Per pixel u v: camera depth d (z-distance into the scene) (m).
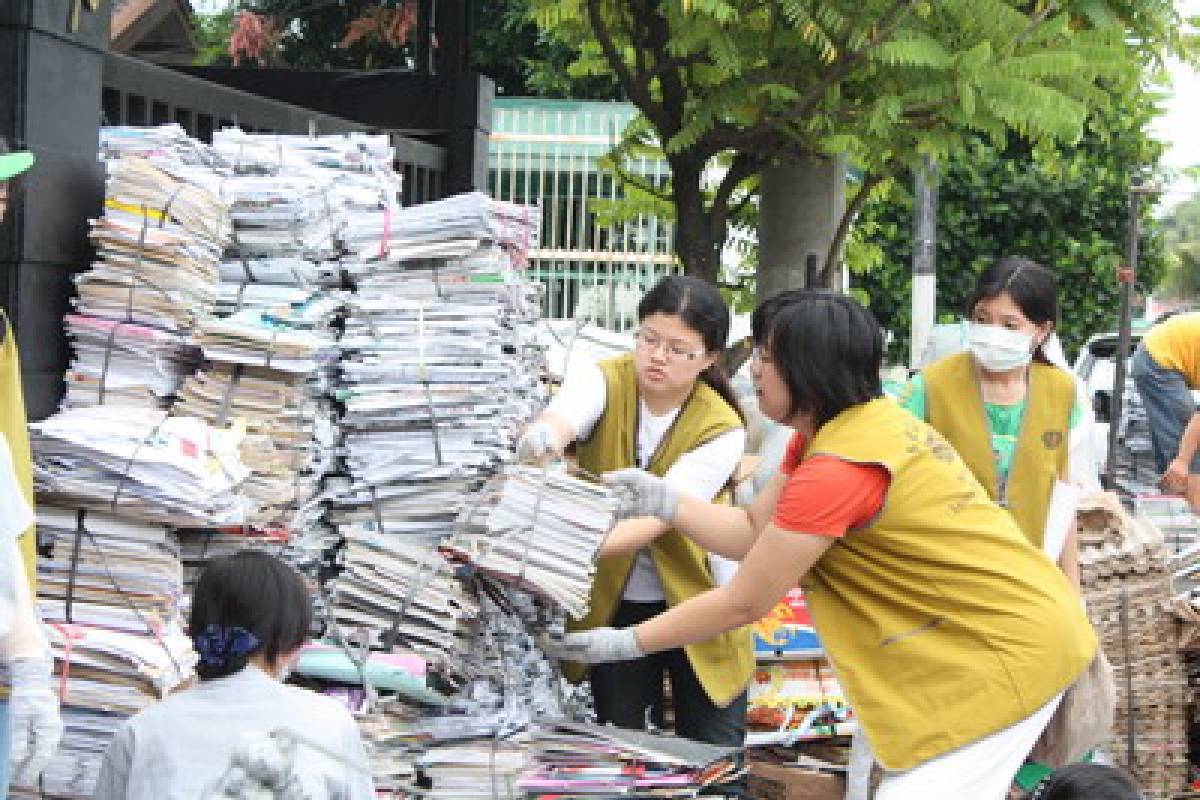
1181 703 7.10
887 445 4.63
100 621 5.17
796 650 6.69
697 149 8.69
